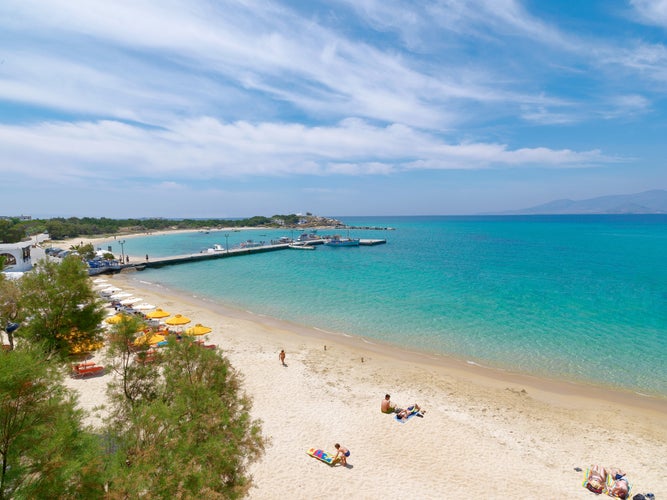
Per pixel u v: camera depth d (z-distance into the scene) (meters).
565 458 13.98
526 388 20.17
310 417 16.30
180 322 25.47
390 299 40.91
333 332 29.72
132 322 11.15
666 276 54.75
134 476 6.26
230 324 31.55
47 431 5.70
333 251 100.50
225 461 8.19
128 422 8.77
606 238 137.00
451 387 19.89
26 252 48.28
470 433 15.41
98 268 61.59
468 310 36.06
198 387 9.52
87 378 18.92
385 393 18.97
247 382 19.66
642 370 22.53
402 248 106.81
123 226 198.12
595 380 21.27
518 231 191.62
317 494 11.70
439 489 12.03
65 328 14.71
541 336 28.48
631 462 13.84
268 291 46.16
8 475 5.28
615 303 38.62
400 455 13.81
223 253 85.56
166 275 60.78
